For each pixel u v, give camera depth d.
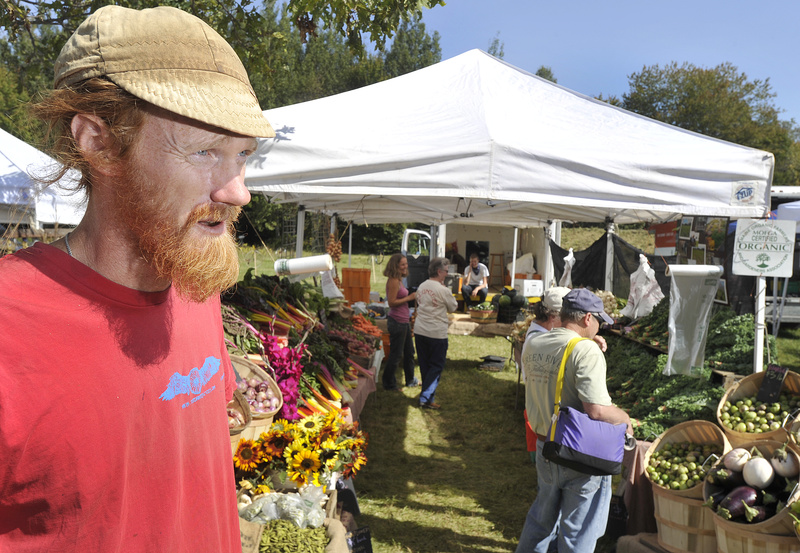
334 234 10.52
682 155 4.03
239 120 0.73
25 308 0.67
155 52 0.71
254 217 14.88
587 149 3.93
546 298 3.56
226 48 0.77
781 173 34.91
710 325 4.72
